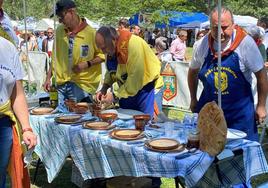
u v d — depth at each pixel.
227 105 3.30
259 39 6.46
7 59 2.59
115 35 3.81
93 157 3.30
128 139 3.06
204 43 3.38
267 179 4.50
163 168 2.71
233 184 2.86
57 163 3.71
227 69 3.23
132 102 4.04
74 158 3.48
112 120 3.60
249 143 2.90
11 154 2.70
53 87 4.60
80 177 4.09
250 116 3.34
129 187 3.58
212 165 2.74
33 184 4.43
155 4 21.83
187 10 24.59
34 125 3.95
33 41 15.74
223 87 3.27
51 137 3.75
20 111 2.69
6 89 2.60
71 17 4.46
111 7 20.03
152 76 3.96
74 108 4.04
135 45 3.77
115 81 4.14
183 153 2.72
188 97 7.64
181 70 7.67
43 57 8.66
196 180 2.57
